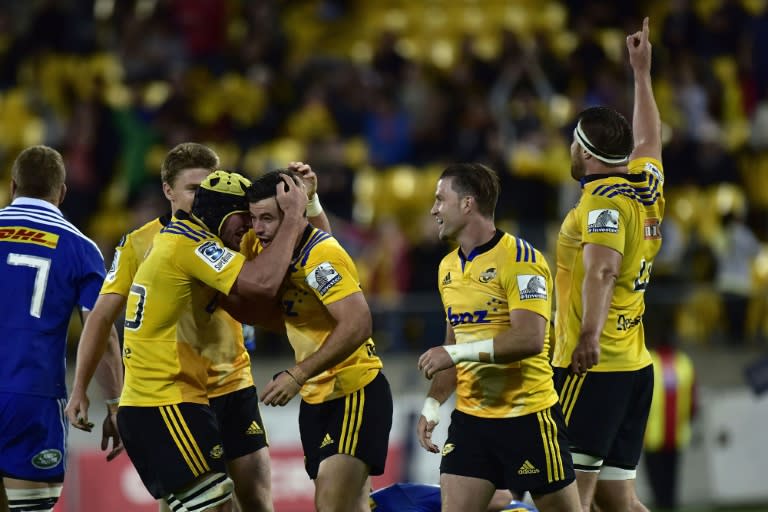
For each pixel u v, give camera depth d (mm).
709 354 37562
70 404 18656
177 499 17797
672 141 45875
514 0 55688
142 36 50312
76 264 19453
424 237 39062
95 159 44469
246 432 19641
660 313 37594
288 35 54062
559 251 19406
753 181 48844
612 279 18172
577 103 46062
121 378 19750
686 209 44938
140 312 17750
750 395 35375
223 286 17250
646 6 54562
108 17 52656
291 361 36375
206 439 17781
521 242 17906
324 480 17922
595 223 18391
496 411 17969
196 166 19000
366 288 38125
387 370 34812
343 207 41562
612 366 19094
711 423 35000
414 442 32969
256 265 17203
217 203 17609
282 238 17344
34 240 19359
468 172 18031
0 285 19109
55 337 19344
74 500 30812
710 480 34625
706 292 38125
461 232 18109
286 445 32281
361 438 17984
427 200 44812
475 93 46156
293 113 48156
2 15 52906
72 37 51281
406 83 48062
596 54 48438
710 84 51281
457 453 18188
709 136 48312
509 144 44750
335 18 54750
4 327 19031
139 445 17734
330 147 42875
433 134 46406
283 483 32000
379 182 45188
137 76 49500
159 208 40938
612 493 19688
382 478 32438
